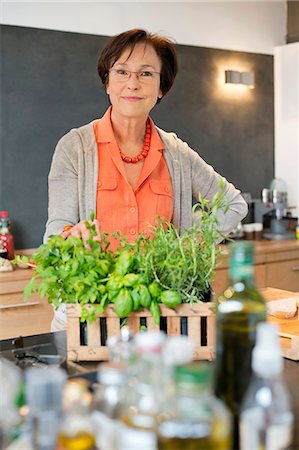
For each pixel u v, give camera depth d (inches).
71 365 53.5
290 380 52.3
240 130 199.2
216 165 194.1
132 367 33.1
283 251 178.2
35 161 159.9
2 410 33.6
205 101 189.6
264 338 31.2
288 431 34.3
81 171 82.4
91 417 33.7
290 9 207.3
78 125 165.9
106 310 56.6
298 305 72.1
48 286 56.2
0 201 155.6
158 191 86.2
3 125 154.5
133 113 81.7
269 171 207.8
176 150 89.4
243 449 35.4
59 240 57.4
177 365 30.6
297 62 199.8
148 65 81.1
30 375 31.0
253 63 201.2
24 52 156.0
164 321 57.6
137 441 31.7
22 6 154.8
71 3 162.1
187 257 58.4
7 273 139.6
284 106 205.5
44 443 31.1
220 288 164.2
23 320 141.4
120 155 84.3
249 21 199.0
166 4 179.0
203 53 188.1
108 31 169.0
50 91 160.7
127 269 56.5
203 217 62.3
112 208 83.6
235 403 41.0
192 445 30.2
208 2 188.1
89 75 166.6
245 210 92.6
